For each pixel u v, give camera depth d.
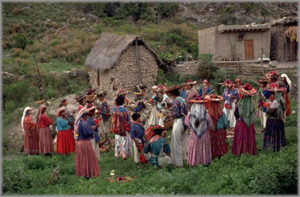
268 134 9.95
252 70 22.50
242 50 26.30
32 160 10.52
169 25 38.88
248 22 42.12
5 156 12.57
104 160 10.90
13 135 15.35
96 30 37.06
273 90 9.96
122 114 10.27
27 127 12.02
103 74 21.95
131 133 9.70
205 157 9.01
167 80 23.44
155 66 22.52
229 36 26.08
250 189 7.24
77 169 8.91
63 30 37.41
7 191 8.09
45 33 37.09
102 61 21.05
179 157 9.30
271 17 42.53
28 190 8.12
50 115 16.61
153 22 41.34
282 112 9.89
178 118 9.39
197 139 9.00
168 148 9.32
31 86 23.42
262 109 12.13
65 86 24.75
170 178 8.14
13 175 8.60
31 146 12.05
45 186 8.69
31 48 32.25
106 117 12.48
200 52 28.33
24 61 27.36
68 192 7.79
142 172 9.36
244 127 9.48
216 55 25.95
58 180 8.94
